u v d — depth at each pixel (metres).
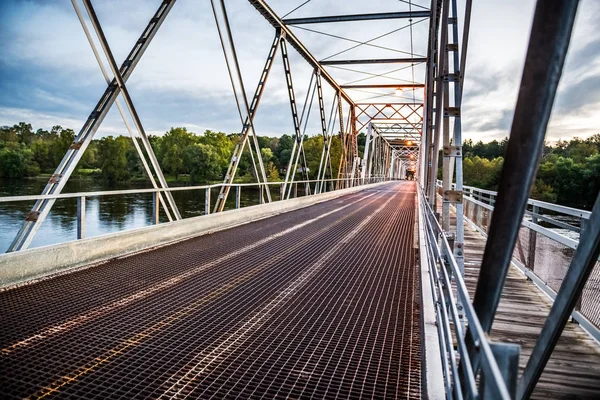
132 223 23.95
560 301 1.74
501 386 0.83
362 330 3.88
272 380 2.92
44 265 5.27
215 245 7.85
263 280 5.51
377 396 2.74
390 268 6.36
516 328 4.22
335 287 5.27
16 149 33.19
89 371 2.96
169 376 2.94
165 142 48.62
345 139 31.30
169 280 5.36
